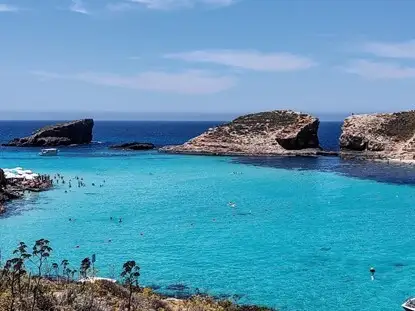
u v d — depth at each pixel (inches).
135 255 1939.0
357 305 1440.7
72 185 3735.2
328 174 4281.5
